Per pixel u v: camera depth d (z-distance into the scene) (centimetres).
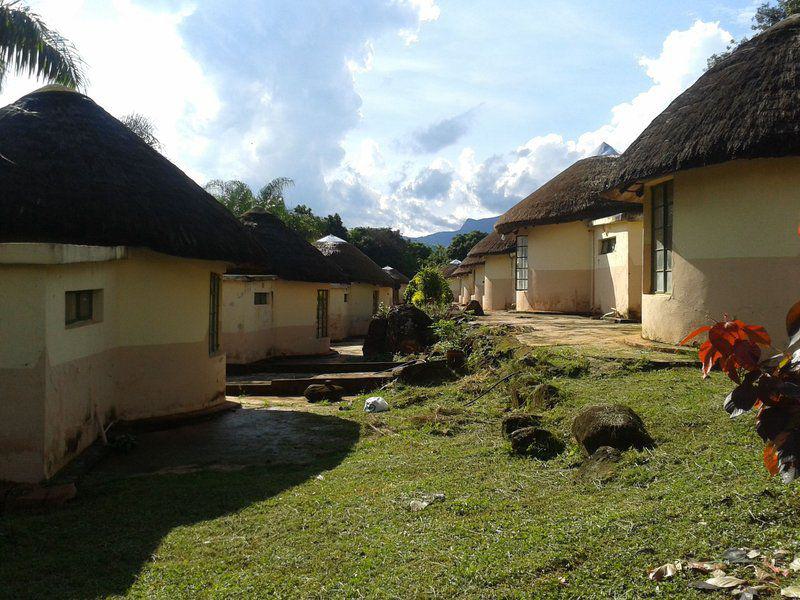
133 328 732
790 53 728
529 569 301
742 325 189
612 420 477
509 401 702
